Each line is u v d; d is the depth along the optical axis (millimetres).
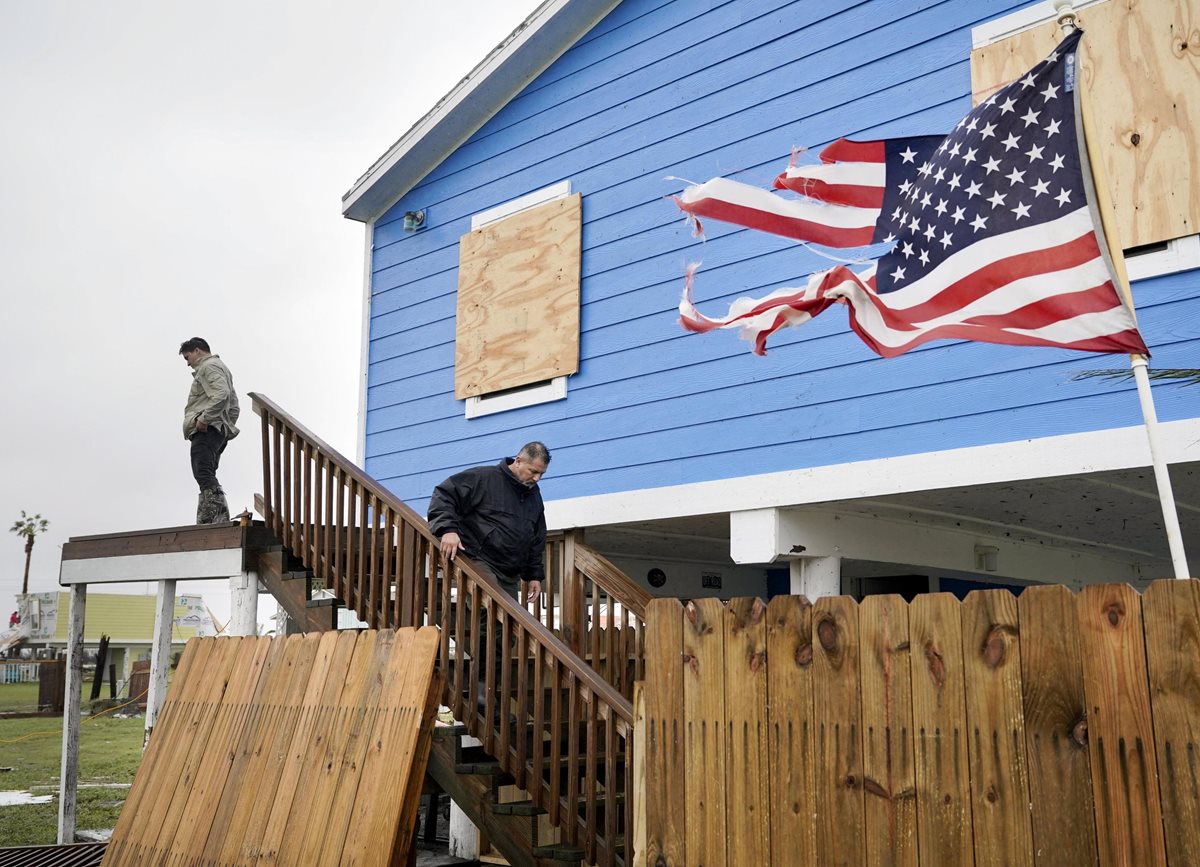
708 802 3736
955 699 3189
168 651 9109
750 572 12500
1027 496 7023
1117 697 2887
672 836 3824
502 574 6895
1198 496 7125
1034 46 6488
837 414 7051
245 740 6527
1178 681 2787
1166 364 5852
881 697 3344
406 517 6680
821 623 3518
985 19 6754
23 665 47812
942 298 4461
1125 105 6148
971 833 3104
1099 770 2891
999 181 4375
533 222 9258
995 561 9039
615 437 8328
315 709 6102
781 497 7188
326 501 7434
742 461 7496
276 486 8008
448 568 6348
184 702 7336
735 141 7965
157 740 7379
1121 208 6082
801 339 7320
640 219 8492
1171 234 5891
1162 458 3826
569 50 9273
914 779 3240
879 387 6879
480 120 9930
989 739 3105
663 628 3977
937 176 4578
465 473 6859
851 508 7578
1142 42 6129
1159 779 2791
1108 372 4223
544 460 6887
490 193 9750
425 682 5484
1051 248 4203
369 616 6902
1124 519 8164
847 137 7309
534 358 9000
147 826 6941
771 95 7797
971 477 6363
